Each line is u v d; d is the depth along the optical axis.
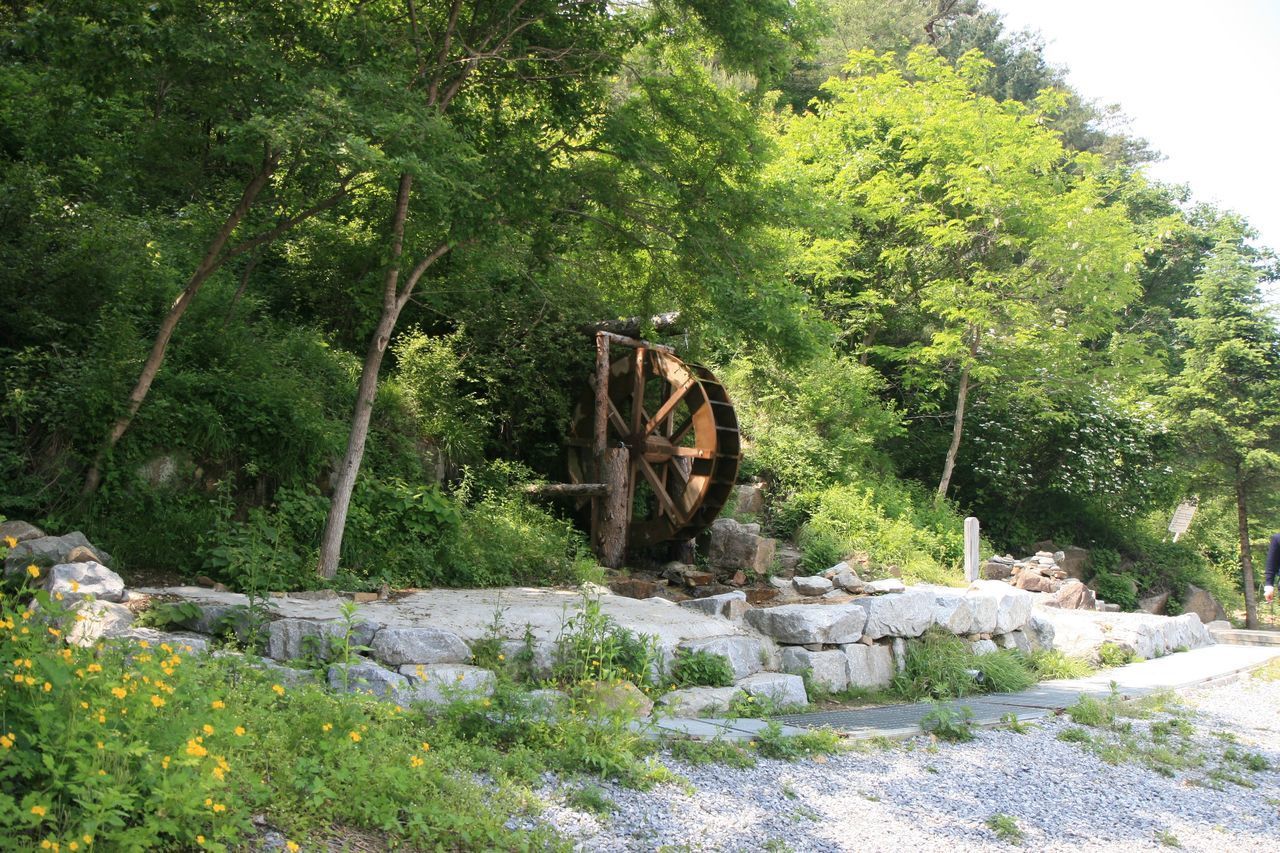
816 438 18.64
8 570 7.72
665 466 16.97
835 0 34.06
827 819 5.27
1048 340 20.59
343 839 3.92
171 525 9.40
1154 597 22.14
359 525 10.58
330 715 4.75
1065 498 23.62
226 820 3.50
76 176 11.81
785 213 11.23
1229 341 23.88
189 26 7.83
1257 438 23.69
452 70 10.55
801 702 8.61
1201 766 7.35
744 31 10.38
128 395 9.45
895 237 21.91
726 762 6.10
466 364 14.72
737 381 19.66
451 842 4.12
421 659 7.16
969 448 22.66
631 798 5.18
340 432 11.30
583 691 6.77
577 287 15.66
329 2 9.32
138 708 3.67
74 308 10.07
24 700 3.53
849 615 9.72
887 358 21.64
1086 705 8.68
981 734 7.79
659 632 8.76
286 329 12.88
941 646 10.59
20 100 11.77
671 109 10.87
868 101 23.06
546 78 10.66
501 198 9.85
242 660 5.98
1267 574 8.48
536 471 16.50
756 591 13.41
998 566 17.94
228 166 11.08
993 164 19.89
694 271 11.33
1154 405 24.95
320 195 10.32
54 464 9.03
